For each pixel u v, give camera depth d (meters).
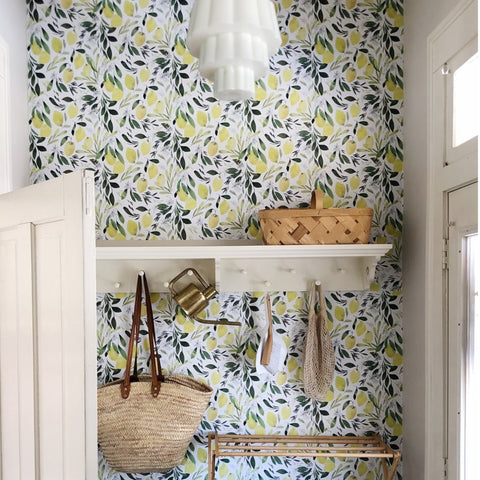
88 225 1.03
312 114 1.83
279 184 1.83
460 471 1.36
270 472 1.81
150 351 1.76
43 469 1.19
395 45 1.82
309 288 1.79
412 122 1.71
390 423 1.81
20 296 1.26
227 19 0.92
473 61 1.30
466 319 1.36
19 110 1.72
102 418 1.68
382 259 1.82
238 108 1.83
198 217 1.83
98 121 1.83
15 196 1.26
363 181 1.82
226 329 1.82
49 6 1.82
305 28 1.83
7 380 1.32
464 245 1.36
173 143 1.83
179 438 1.67
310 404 1.82
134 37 1.83
